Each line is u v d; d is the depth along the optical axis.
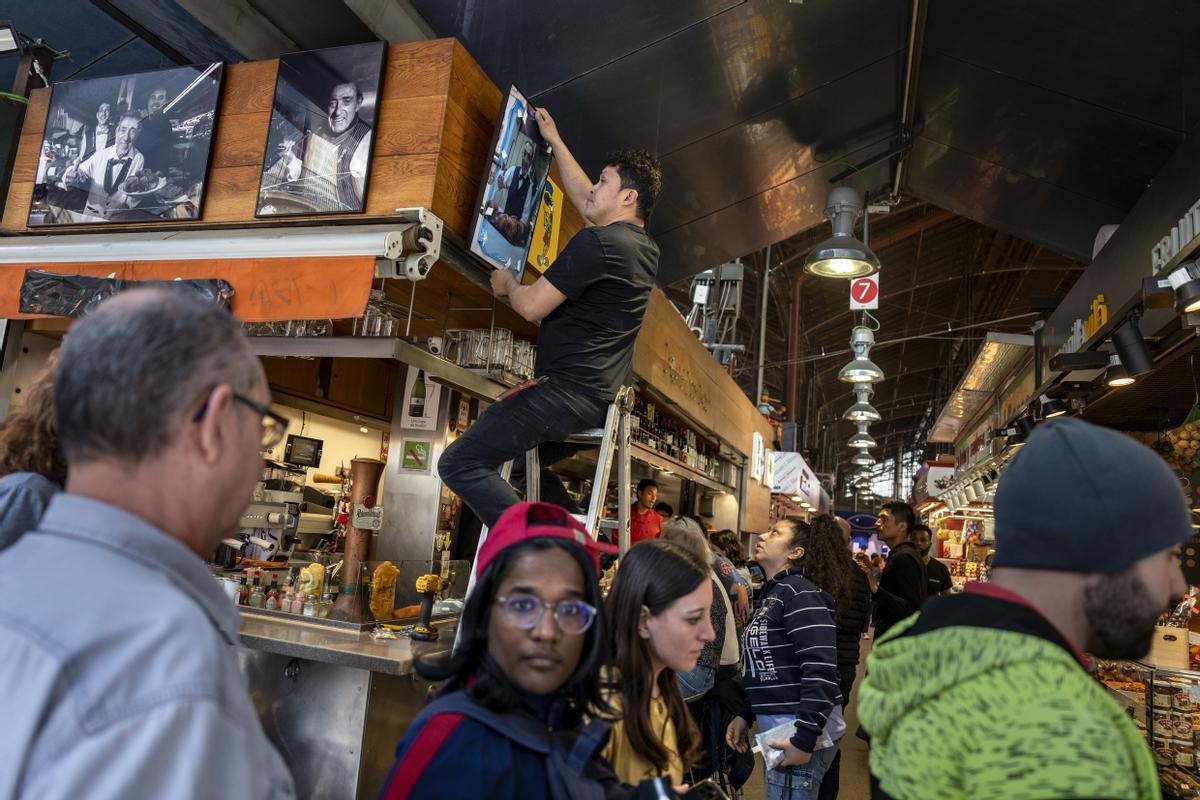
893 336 23.27
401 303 3.79
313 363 5.10
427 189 2.67
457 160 2.80
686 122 4.94
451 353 3.45
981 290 19.64
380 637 2.96
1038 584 1.00
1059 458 1.00
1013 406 7.98
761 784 5.06
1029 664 0.89
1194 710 3.92
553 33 3.90
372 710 2.70
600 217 2.65
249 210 2.88
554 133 3.10
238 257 2.72
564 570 1.22
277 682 2.80
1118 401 5.40
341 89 2.81
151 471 0.79
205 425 0.81
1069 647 0.95
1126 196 5.75
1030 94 5.09
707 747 2.90
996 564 1.07
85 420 0.79
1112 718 0.88
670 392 6.05
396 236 2.53
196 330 0.83
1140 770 0.88
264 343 3.10
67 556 0.74
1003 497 1.05
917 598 5.06
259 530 4.73
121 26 3.90
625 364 2.57
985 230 15.41
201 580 0.82
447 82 2.73
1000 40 4.64
